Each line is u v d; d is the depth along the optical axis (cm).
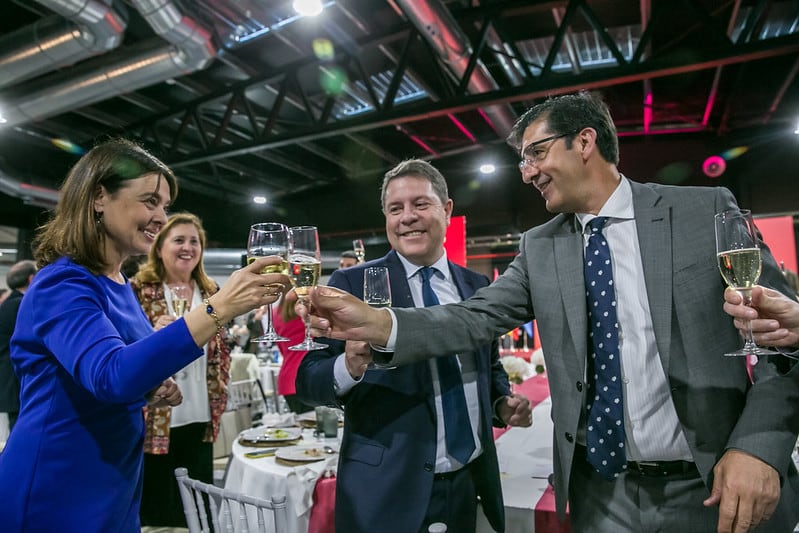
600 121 132
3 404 335
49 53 442
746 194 801
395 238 159
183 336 100
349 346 131
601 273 128
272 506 130
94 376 101
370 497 138
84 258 121
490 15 493
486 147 913
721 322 116
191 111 693
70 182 124
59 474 111
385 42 550
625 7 515
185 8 432
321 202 1123
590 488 128
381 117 561
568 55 620
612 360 124
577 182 130
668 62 443
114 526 117
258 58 627
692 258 119
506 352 536
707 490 117
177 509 254
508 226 947
